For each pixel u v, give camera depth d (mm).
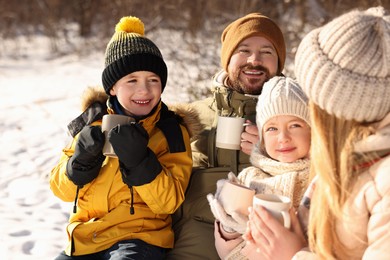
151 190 2441
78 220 2631
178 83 6129
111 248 2518
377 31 1669
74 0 14586
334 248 1786
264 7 9500
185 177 2613
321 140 1763
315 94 1718
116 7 11984
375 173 1695
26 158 5375
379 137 1685
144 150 2375
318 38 1744
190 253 2580
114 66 2568
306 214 2008
